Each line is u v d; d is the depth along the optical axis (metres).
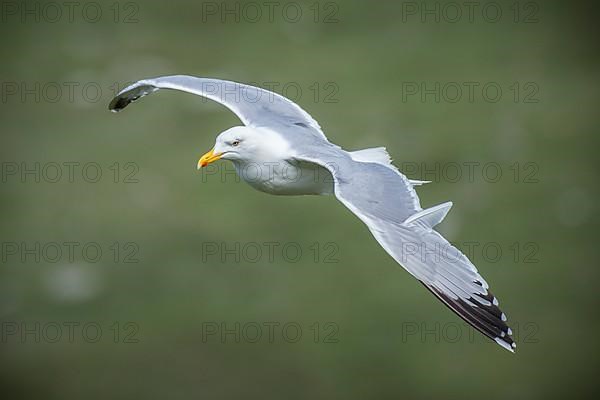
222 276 15.72
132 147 18.95
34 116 20.05
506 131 18.81
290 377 13.77
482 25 22.36
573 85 20.17
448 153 18.17
